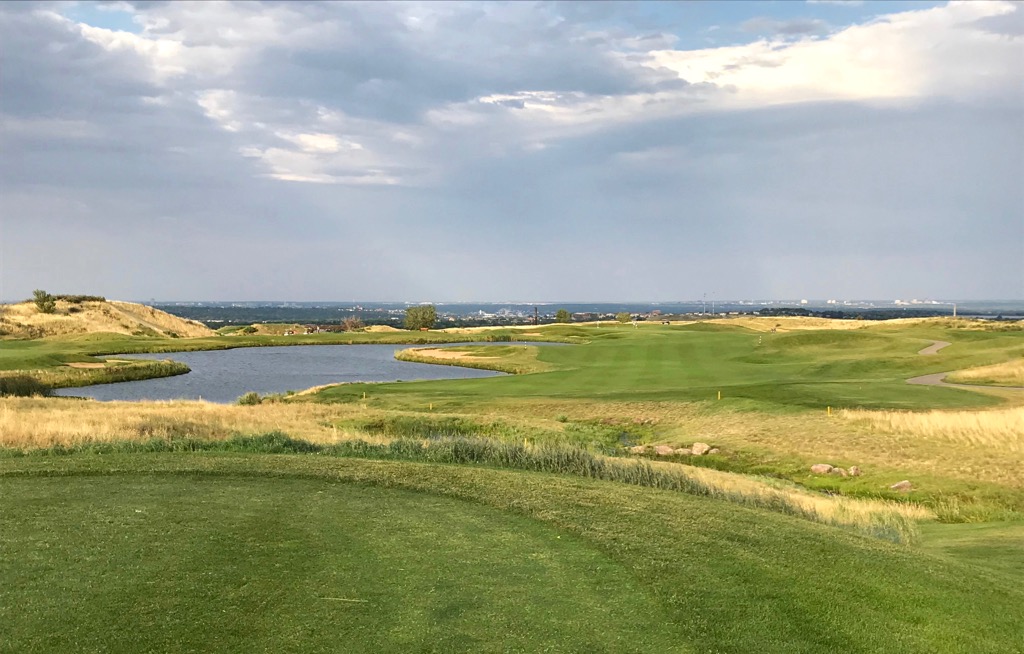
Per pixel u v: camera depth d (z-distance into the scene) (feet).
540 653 19.80
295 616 21.31
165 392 165.48
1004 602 26.04
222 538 28.40
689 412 102.47
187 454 48.06
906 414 88.48
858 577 26.99
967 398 107.55
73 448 50.26
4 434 53.47
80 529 28.99
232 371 219.00
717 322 476.54
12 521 30.07
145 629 19.93
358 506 34.42
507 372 208.95
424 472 42.39
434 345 339.36
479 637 20.52
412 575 25.16
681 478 47.47
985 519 55.77
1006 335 236.63
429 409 112.57
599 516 33.60
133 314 407.85
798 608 24.04
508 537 30.01
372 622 21.17
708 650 20.70
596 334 366.22
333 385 153.38
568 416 106.63
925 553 32.32
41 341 284.61
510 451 53.42
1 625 19.84
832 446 81.00
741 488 53.42
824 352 204.64
